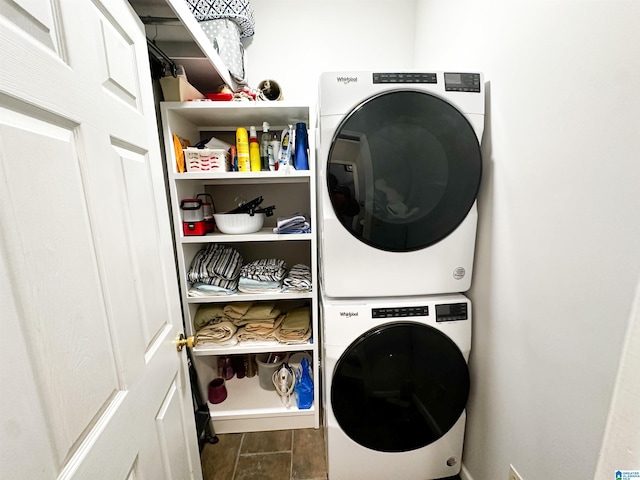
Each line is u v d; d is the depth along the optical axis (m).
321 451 1.40
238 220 1.35
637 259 0.56
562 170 0.71
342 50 1.66
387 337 1.05
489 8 0.96
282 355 1.74
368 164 0.97
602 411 0.64
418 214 1.01
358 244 1.04
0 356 0.33
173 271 0.89
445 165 0.98
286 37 1.64
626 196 0.57
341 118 0.94
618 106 0.58
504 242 0.94
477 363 1.11
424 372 1.09
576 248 0.68
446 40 1.28
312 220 1.34
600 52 0.61
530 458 0.85
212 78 1.41
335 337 1.05
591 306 0.65
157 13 0.95
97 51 0.55
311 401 1.52
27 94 0.38
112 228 0.57
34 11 0.40
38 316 0.39
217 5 1.33
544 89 0.75
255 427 1.51
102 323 0.53
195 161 1.29
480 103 0.96
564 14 0.69
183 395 0.93
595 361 0.65
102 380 0.52
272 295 1.40
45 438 0.39
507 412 0.95
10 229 0.35
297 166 1.33
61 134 0.45
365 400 1.09
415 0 1.62
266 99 1.28
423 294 1.11
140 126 0.72
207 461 1.36
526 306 0.85
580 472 0.70
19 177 0.37
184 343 0.91
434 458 1.17
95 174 0.52
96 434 0.49
